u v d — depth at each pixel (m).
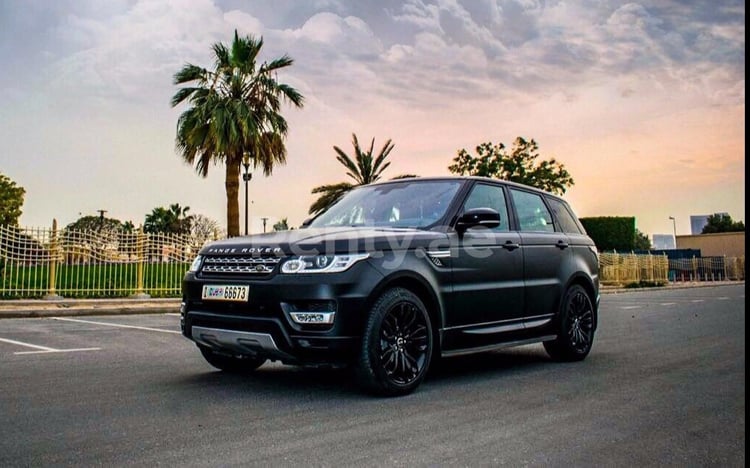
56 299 14.85
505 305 5.44
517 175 42.09
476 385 4.98
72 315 12.78
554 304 6.02
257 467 2.93
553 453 3.18
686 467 3.01
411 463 3.00
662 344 7.74
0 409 4.05
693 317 12.13
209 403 4.26
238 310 4.45
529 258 5.77
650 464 3.04
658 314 13.10
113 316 12.71
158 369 5.66
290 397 4.46
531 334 5.76
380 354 4.36
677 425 3.75
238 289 4.43
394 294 4.48
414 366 4.61
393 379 4.45
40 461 3.00
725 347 7.41
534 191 6.42
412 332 4.61
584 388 4.86
